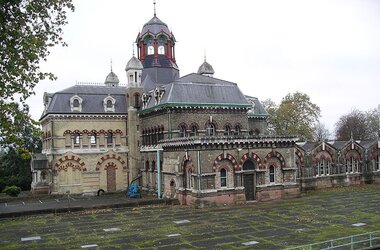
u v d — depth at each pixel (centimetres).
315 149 5706
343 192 5238
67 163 5634
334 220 3406
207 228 3241
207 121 5172
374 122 10612
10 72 2102
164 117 5084
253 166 4578
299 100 8394
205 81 5541
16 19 2141
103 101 5922
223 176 4378
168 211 4109
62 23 2348
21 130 2222
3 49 2042
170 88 5134
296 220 3450
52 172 5575
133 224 3494
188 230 3192
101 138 5844
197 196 4225
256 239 2845
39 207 4462
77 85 6197
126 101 6069
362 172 6156
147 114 5606
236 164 4403
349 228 3108
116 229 3309
